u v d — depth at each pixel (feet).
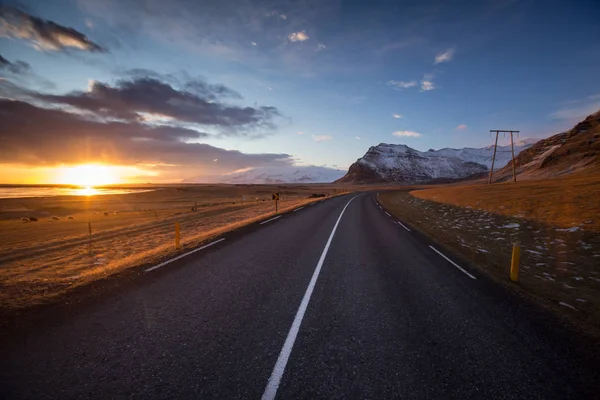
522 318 16.24
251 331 13.48
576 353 12.76
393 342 13.01
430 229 51.98
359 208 91.09
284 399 9.29
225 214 91.76
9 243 61.52
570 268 28.09
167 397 9.17
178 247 32.01
